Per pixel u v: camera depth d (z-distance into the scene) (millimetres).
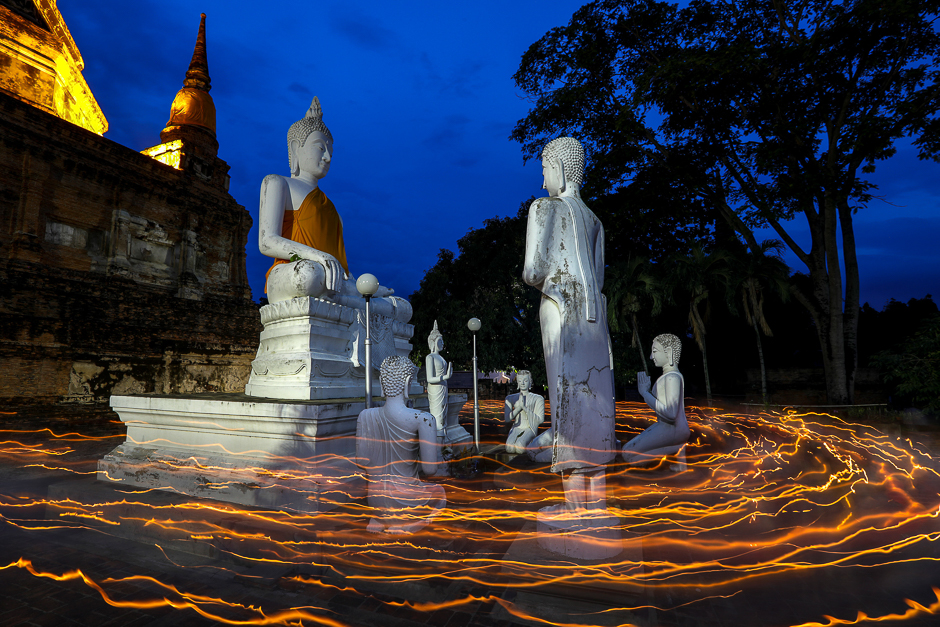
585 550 3449
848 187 15984
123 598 3668
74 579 4008
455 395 9898
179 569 4211
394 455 4453
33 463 9875
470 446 8266
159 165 17875
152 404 6000
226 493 5055
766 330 18000
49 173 14883
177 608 3502
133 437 6328
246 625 3264
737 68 15867
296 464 5164
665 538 4277
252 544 4277
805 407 16016
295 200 8438
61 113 18281
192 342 17500
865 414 15023
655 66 17625
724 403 20438
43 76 17500
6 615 3434
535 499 4699
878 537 4629
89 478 6301
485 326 25562
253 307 20953
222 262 20469
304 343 6965
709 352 23438
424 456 4418
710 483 5715
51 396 13531
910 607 3342
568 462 4621
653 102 18281
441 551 3740
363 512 4703
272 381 6961
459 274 29234
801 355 23750
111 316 15211
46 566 4270
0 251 13602
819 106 16375
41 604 3592
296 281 7094
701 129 18875
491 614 3279
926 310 22781
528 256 5020
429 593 3523
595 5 19641
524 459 6812
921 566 3990
